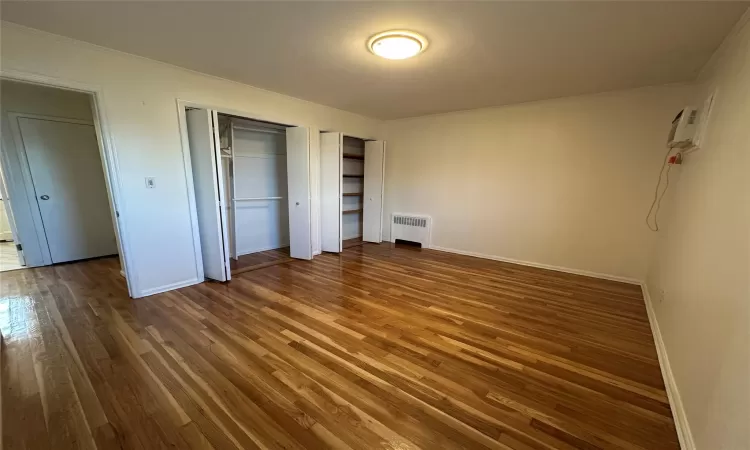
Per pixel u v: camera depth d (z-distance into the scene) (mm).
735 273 1312
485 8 1899
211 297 3146
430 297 3250
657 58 2627
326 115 4703
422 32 2232
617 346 2383
